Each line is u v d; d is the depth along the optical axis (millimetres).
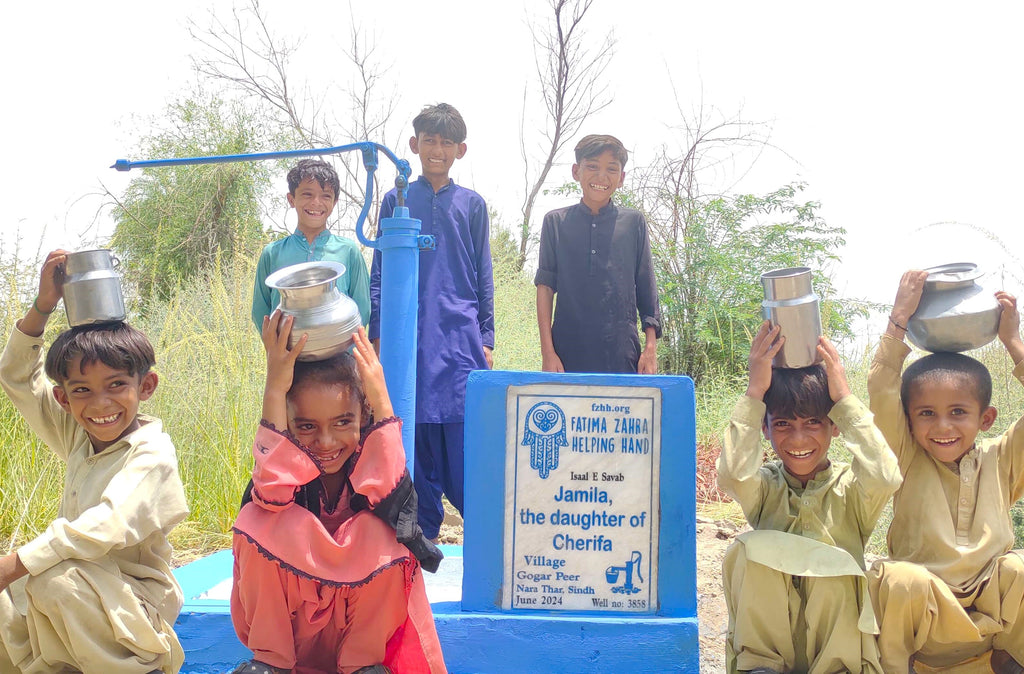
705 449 7492
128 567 2895
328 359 2861
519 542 3379
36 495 6020
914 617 3047
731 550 3207
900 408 3352
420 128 5078
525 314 11117
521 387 3418
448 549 4648
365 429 2873
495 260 12875
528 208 16922
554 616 3277
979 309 3250
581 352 5012
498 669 3227
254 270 8633
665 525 3367
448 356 4926
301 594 2779
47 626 2766
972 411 3234
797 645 3145
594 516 3381
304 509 2777
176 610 3020
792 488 3324
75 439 3141
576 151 5086
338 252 4887
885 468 3059
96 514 2752
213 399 6363
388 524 2803
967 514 3252
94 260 3035
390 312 3742
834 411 3188
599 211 5094
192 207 14141
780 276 3211
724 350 9867
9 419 6262
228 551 4562
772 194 10750
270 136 15742
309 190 4844
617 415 3404
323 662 2924
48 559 2686
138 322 9406
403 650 2855
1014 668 3178
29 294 6750
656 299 5176
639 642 3201
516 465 3400
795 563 2994
